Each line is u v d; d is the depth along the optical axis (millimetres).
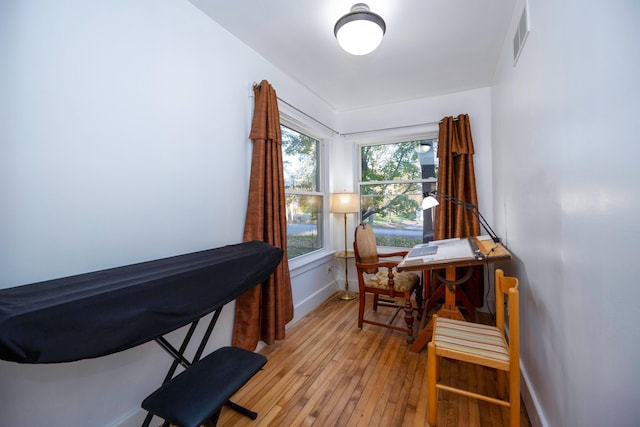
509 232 2068
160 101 1496
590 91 851
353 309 2986
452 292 1940
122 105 1328
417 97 3105
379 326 2551
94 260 1231
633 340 666
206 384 1098
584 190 900
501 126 2275
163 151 1513
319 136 3240
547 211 1237
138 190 1396
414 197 3312
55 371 1103
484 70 2492
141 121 1407
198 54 1714
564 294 1060
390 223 3441
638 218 642
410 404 1569
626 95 679
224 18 1803
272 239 2098
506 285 1467
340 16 1788
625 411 695
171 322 1068
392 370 1887
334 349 2156
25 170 1038
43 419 1073
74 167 1166
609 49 746
